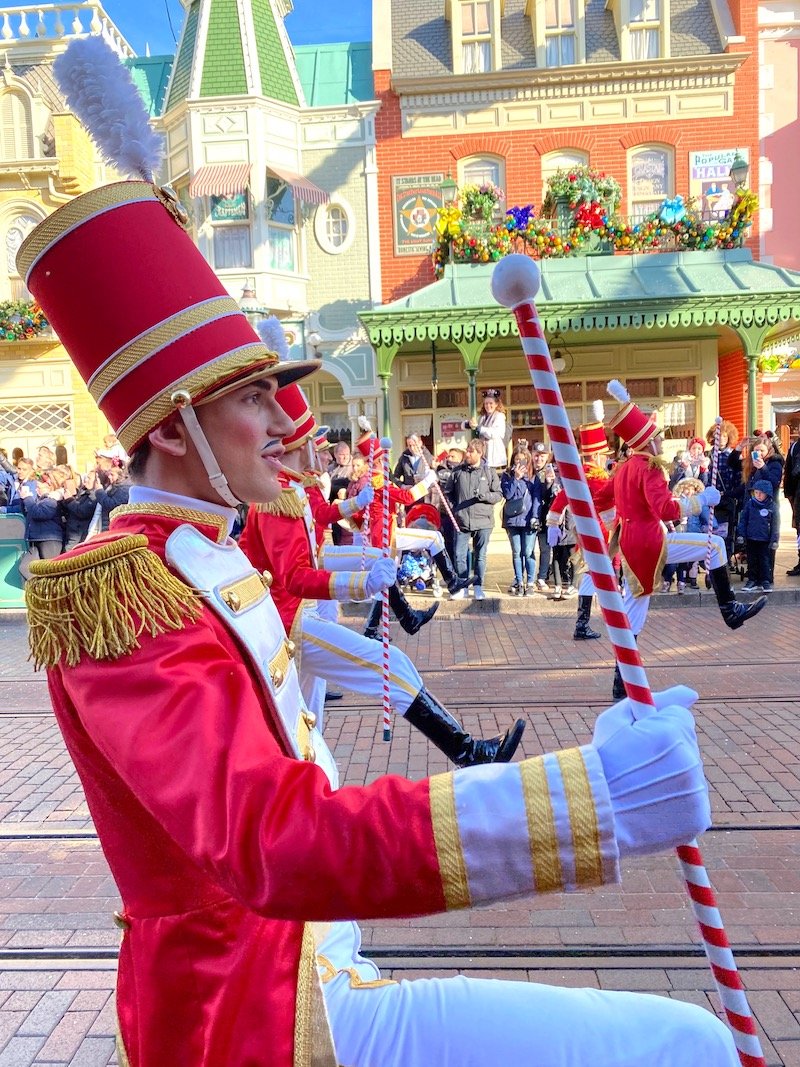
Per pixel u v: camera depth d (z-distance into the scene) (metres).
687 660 7.10
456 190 13.70
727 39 14.40
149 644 1.08
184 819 0.97
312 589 3.52
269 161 14.66
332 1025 1.19
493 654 7.65
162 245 1.24
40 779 4.91
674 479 10.91
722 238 13.09
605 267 13.10
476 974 2.96
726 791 4.37
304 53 15.93
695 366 14.44
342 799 0.96
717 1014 2.70
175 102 15.08
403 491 7.73
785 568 11.47
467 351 12.70
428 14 15.30
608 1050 1.16
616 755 1.01
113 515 1.37
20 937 3.29
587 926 3.23
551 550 10.90
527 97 14.62
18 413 15.97
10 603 10.73
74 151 15.59
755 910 3.29
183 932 1.15
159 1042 1.15
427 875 0.94
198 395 1.21
